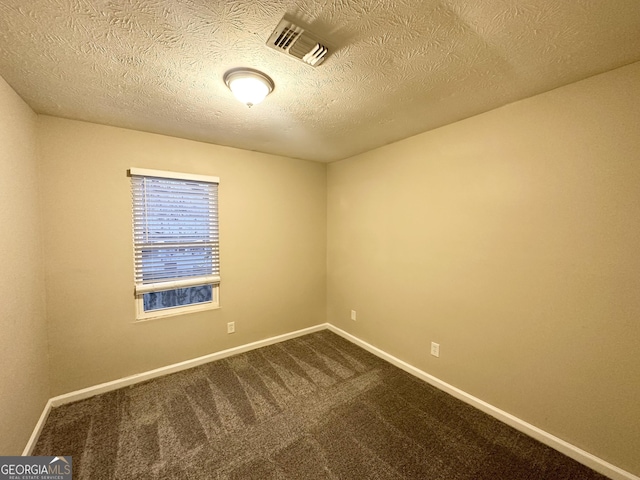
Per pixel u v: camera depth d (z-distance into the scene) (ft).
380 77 4.77
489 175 6.15
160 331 7.90
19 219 5.10
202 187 8.46
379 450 5.29
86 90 5.16
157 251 7.77
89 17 3.34
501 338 6.05
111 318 7.16
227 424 5.98
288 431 5.79
